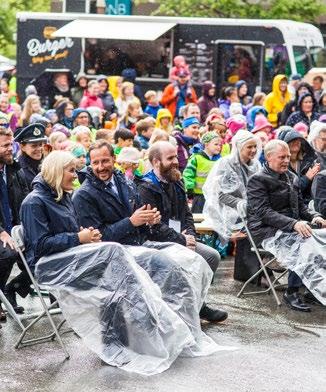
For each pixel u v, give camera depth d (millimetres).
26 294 11422
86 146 15156
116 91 25391
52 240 9844
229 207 13531
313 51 27953
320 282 11828
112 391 8844
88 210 10336
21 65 27812
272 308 12047
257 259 13203
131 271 9656
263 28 27234
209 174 13875
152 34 26891
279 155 12320
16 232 10039
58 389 8898
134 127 19531
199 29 27297
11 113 20047
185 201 11453
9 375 9258
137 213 10344
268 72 27281
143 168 14461
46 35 27719
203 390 8914
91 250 9727
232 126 18188
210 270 10633
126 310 9570
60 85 24484
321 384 9188
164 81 27469
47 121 16141
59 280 9750
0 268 10805
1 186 11227
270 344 10453
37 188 10031
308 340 10680
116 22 27375
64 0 28359
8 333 10578
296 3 34625
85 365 9586
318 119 19812
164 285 10117
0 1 39906
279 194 12328
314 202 12852
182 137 16656
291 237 12078
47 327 10820
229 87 25047
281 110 22812
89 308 9648
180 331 9672
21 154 11742
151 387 8961
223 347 10219
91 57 27703
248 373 9438
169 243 10734
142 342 9562
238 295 12609
